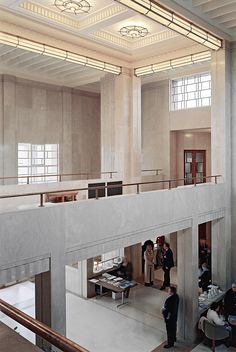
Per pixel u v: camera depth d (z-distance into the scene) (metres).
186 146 16.19
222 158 10.41
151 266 12.06
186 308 8.91
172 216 8.50
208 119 14.05
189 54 11.01
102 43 10.72
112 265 11.77
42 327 2.07
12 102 13.91
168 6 7.89
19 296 10.88
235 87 10.45
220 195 10.26
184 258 9.09
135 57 12.02
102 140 13.16
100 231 6.68
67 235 6.07
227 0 8.37
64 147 16.22
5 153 13.76
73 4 8.54
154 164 16.11
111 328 9.03
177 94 15.38
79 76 14.80
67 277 11.70
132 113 12.49
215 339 7.79
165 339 8.52
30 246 5.47
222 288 10.48
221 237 10.51
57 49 10.05
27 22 8.88
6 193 9.48
